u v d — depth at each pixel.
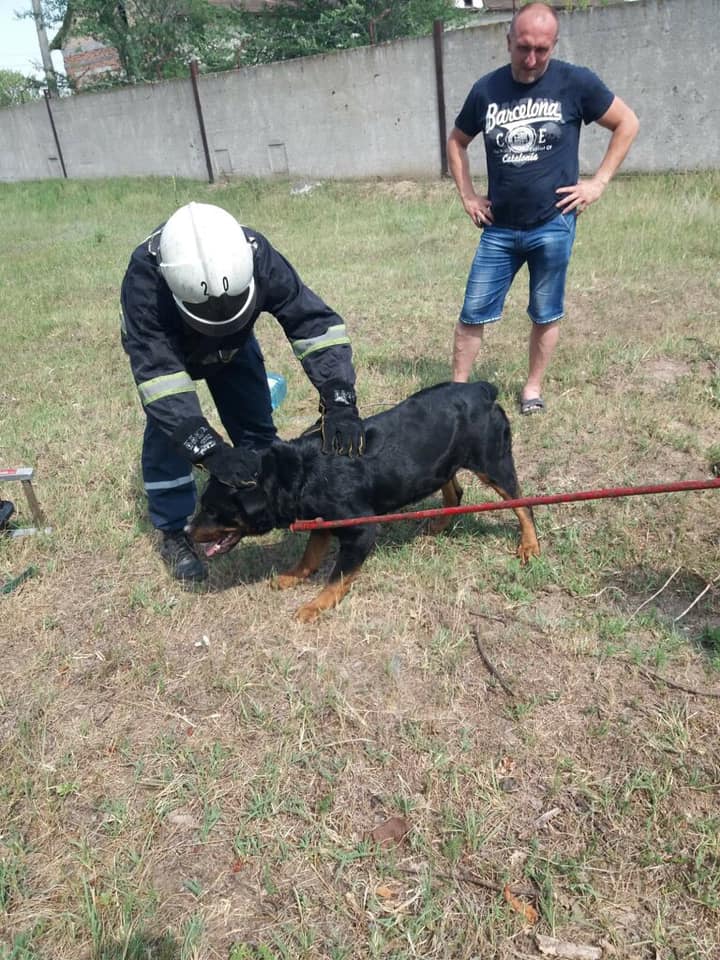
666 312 6.77
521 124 4.44
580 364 5.81
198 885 2.28
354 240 10.69
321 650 3.20
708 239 8.68
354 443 2.98
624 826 2.39
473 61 13.04
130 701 3.00
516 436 4.85
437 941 2.11
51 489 4.56
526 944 2.10
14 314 8.48
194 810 2.53
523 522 3.63
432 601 3.45
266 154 17.02
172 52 26.30
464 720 2.81
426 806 2.48
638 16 11.12
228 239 2.67
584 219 9.83
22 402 6.00
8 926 2.20
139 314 2.88
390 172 15.03
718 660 2.95
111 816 2.50
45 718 2.92
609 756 2.64
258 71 16.14
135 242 12.40
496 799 2.49
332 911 2.20
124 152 20.52
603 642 3.13
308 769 2.64
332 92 15.12
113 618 3.47
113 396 6.00
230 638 3.32
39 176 23.89
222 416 3.93
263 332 7.25
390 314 7.42
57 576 3.78
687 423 4.90
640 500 4.04
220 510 3.18
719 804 2.44
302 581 3.62
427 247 9.98
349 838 2.41
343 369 3.17
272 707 2.93
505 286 4.93
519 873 2.28
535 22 4.14
